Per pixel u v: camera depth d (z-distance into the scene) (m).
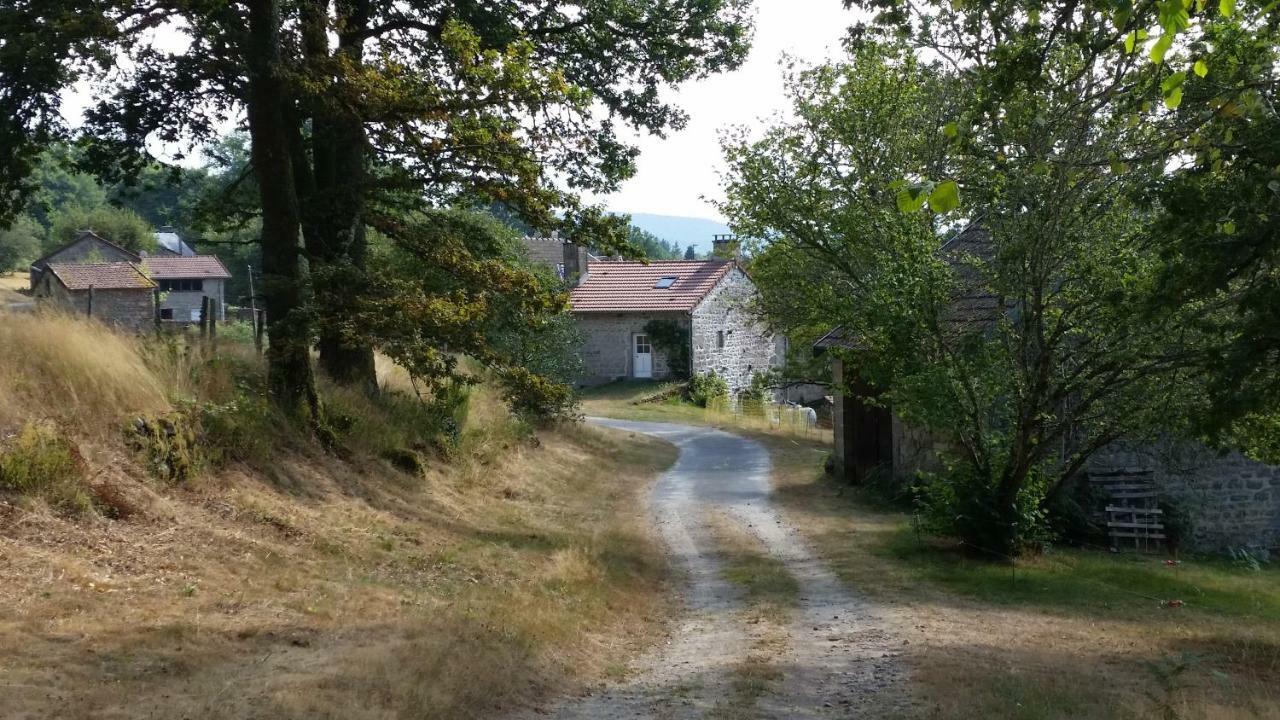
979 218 16.23
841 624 11.93
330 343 19.09
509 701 7.57
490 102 15.45
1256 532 20.95
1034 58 10.21
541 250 65.56
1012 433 16.67
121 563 9.25
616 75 19.73
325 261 16.75
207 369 14.38
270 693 6.50
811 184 20.86
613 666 9.69
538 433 27.78
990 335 16.59
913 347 16.36
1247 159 10.03
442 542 14.16
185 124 16.44
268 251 15.31
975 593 14.04
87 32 12.31
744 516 20.95
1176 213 10.30
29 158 14.06
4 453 9.42
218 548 10.56
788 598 13.56
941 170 16.58
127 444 11.20
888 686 8.69
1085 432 17.42
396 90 15.40
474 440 21.94
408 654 7.93
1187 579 16.05
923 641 10.82
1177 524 19.98
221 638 7.90
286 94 15.43
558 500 21.05
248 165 17.98
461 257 16.77
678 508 21.98
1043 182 14.24
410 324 14.70
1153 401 14.84
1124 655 10.48
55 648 6.93
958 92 16.20
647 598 13.48
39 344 11.16
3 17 12.15
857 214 18.81
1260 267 10.40
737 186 21.62
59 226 61.84
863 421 25.39
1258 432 13.34
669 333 50.12
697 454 32.16
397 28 18.36
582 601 12.11
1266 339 10.38
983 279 16.27
